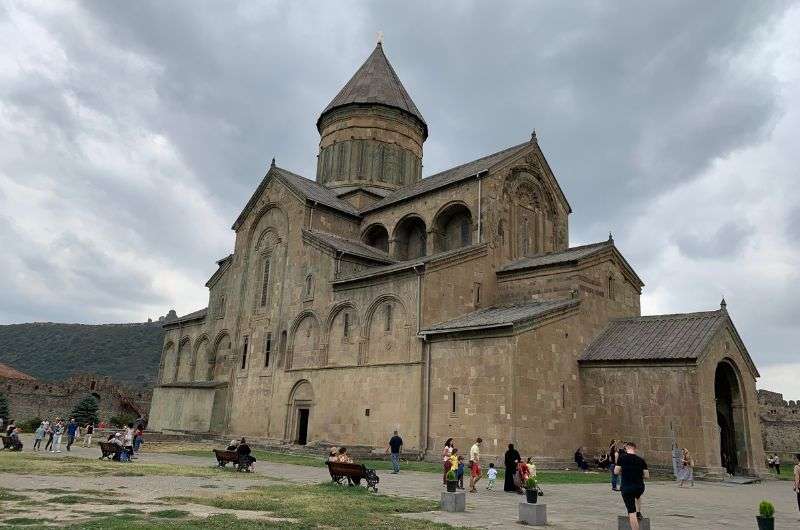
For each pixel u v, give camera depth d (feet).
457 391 95.14
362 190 150.51
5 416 183.73
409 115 164.35
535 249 133.28
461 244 127.03
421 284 104.12
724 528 43.29
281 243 139.03
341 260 122.93
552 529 39.75
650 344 99.45
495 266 118.73
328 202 140.56
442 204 128.16
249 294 145.07
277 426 123.95
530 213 134.51
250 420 131.75
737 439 102.78
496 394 90.48
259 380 132.77
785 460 173.58
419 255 135.23
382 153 159.12
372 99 161.68
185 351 167.53
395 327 106.73
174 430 148.87
